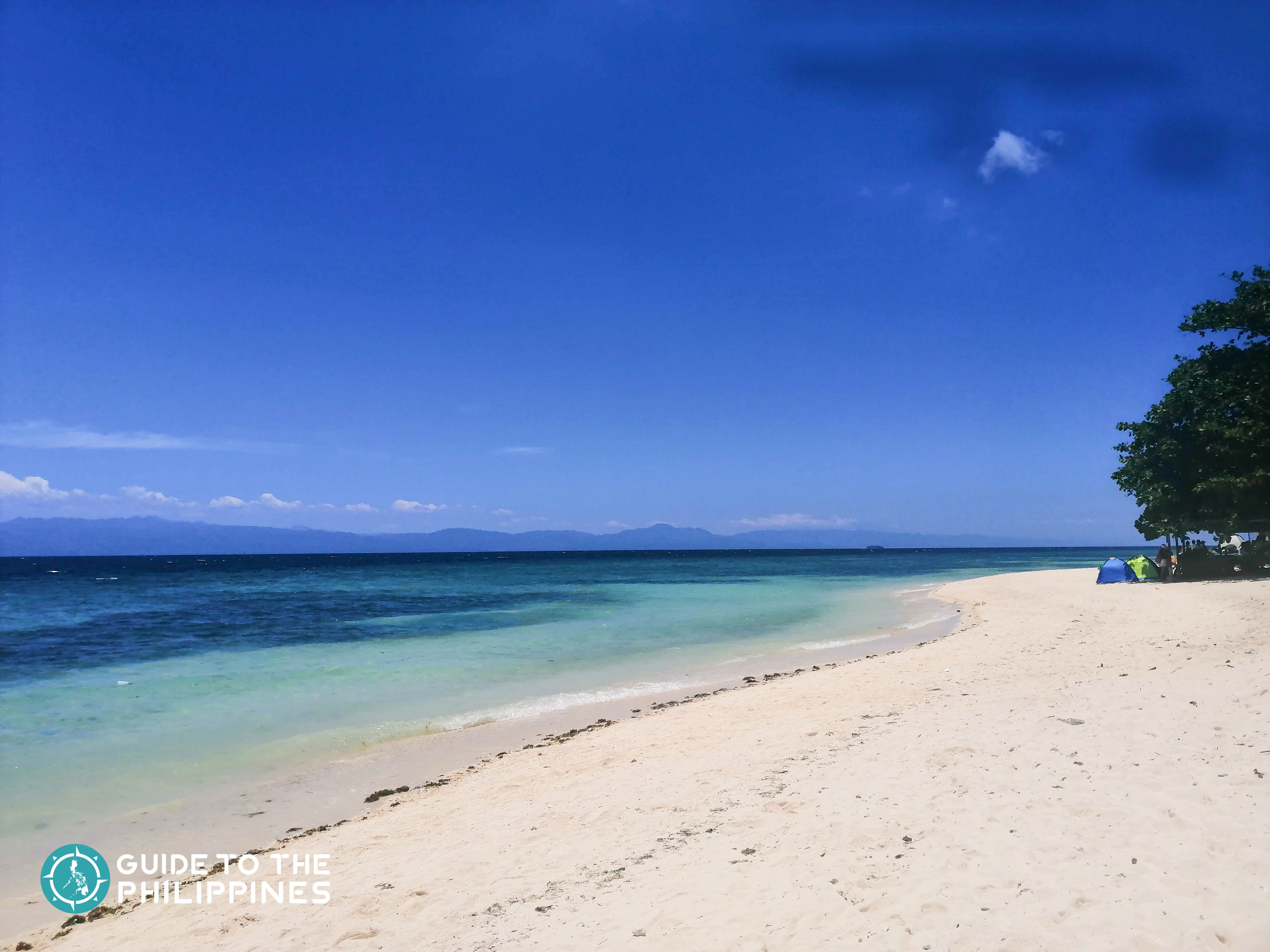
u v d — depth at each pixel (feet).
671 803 26.07
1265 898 14.51
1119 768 22.59
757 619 96.48
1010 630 67.41
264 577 238.89
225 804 31.53
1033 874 16.81
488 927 18.22
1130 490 97.19
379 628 88.84
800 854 19.75
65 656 68.23
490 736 41.04
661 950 15.80
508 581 203.92
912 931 15.23
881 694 41.52
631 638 78.43
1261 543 91.09
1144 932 14.05
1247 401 81.87
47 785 33.68
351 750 38.73
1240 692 29.43
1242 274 87.45
